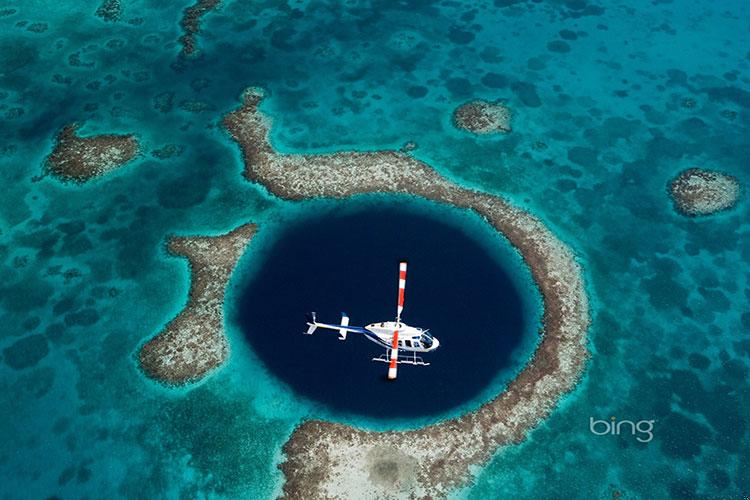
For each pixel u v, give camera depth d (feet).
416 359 113.60
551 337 118.21
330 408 107.04
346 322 112.68
